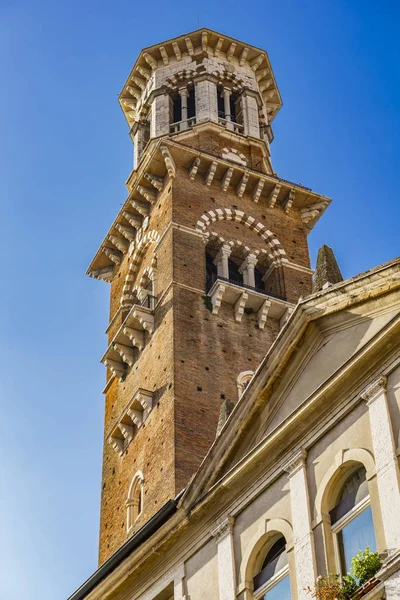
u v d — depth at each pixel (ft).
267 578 94.27
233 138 226.17
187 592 103.55
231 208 209.26
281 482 96.84
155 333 189.88
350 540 87.04
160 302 193.06
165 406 174.19
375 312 95.20
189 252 197.06
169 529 108.47
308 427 95.66
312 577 87.51
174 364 176.86
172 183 207.72
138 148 237.66
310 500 92.07
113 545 176.55
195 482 107.24
